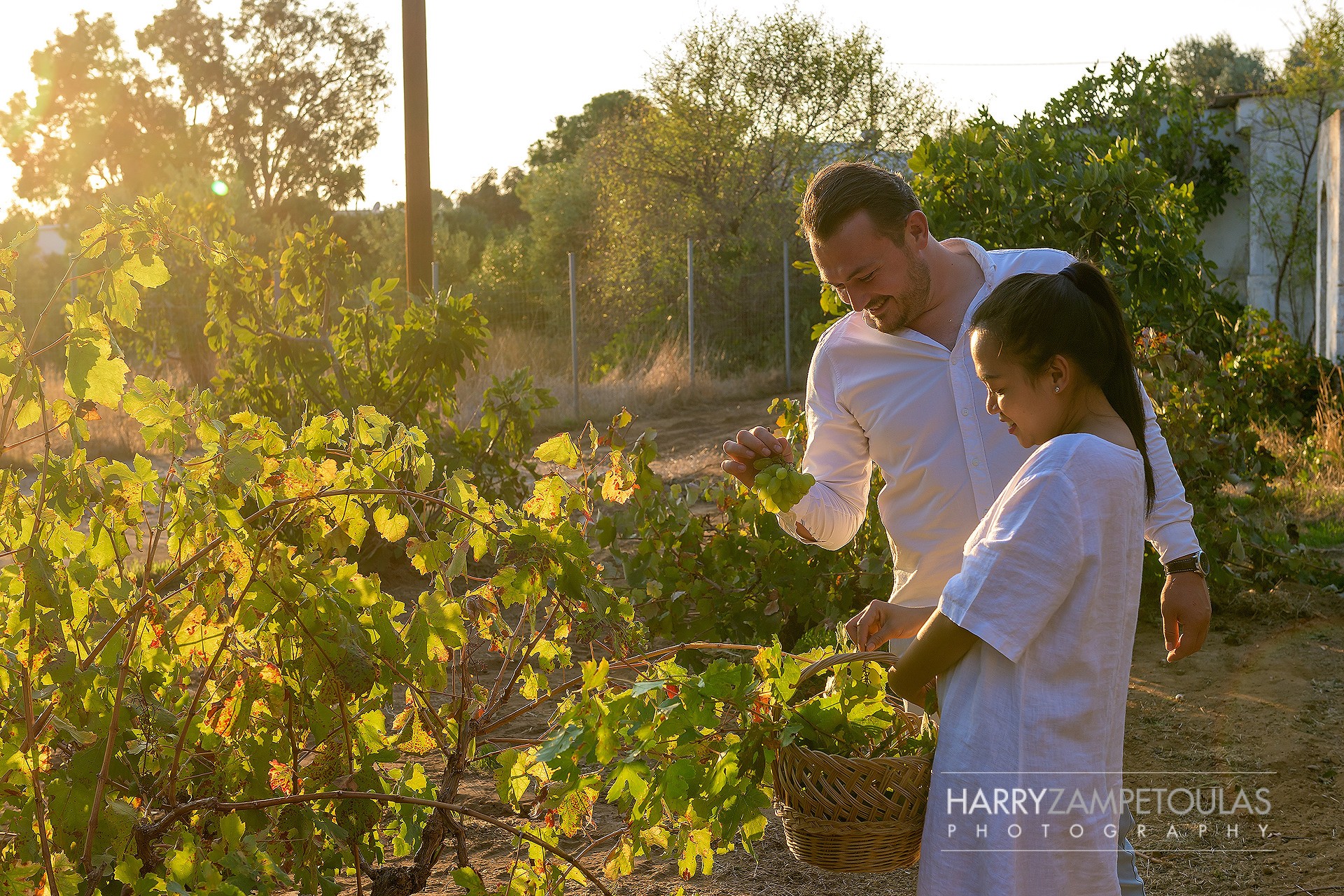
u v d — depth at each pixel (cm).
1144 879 315
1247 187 1703
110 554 217
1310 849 326
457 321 688
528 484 769
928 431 229
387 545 651
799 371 1738
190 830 216
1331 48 1603
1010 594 163
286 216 4097
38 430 970
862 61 2138
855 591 488
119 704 194
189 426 233
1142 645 509
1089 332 175
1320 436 885
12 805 197
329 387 676
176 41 4066
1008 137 671
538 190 2775
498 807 352
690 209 2025
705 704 186
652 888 310
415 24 1041
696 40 2116
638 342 1830
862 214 219
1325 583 570
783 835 348
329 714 215
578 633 252
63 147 4169
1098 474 166
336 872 269
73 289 710
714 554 471
